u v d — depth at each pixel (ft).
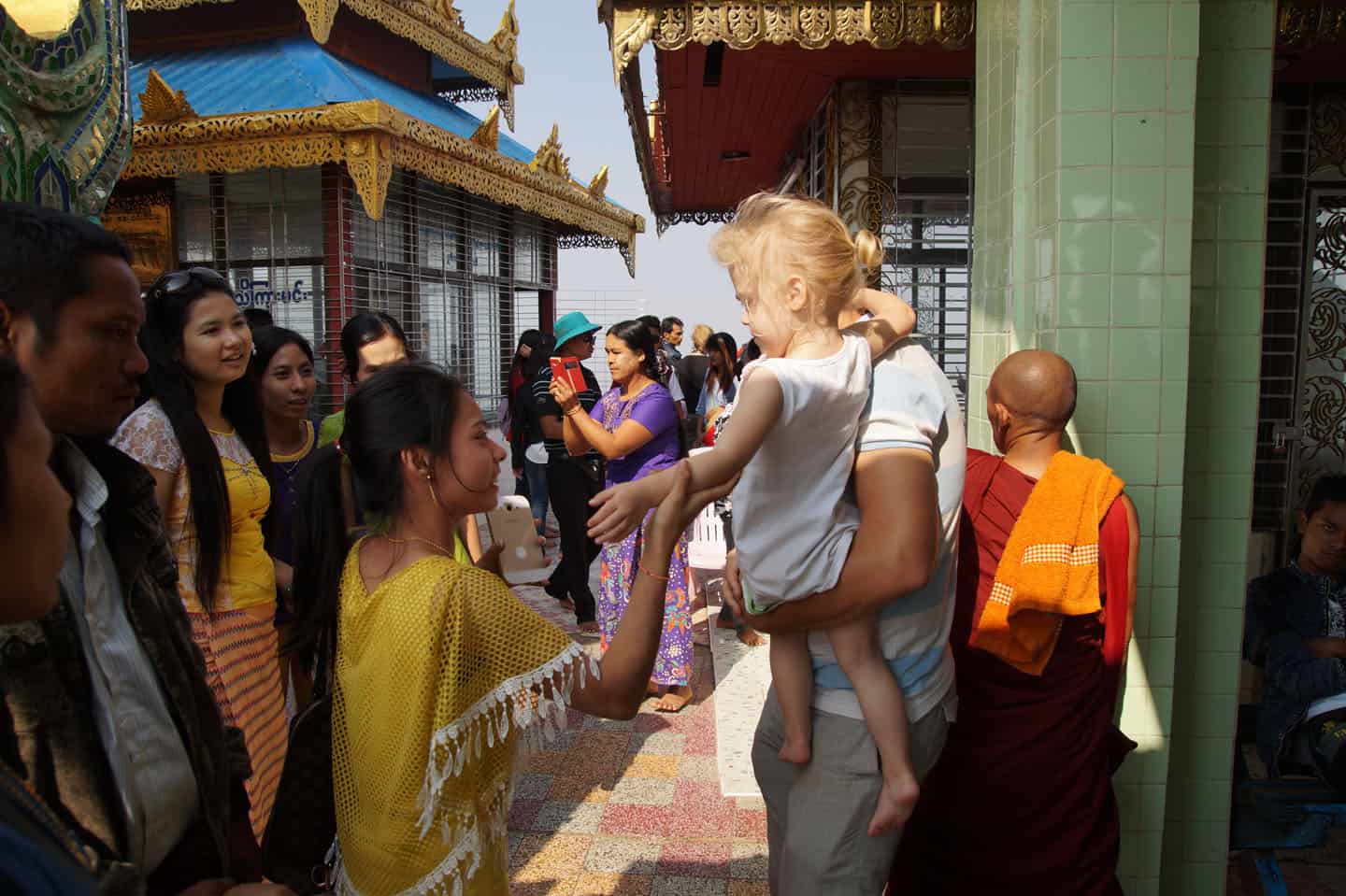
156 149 28.48
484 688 4.85
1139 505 8.70
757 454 5.83
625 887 10.05
